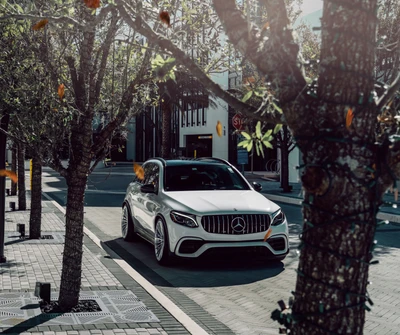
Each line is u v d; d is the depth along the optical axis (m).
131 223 11.71
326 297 2.54
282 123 2.86
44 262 9.05
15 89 6.30
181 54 2.92
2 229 8.98
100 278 7.93
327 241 2.54
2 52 6.57
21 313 6.04
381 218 16.44
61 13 4.70
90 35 5.94
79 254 6.32
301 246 2.62
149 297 6.89
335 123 2.54
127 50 6.69
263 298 7.43
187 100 31.22
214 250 8.85
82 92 6.14
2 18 3.46
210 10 5.51
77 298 6.34
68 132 6.50
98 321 5.83
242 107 2.91
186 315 6.08
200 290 7.81
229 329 6.10
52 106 6.10
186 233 8.91
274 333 5.99
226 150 44.19
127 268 8.55
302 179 2.54
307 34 14.74
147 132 58.03
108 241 11.91
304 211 2.63
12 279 7.80
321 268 2.55
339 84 2.54
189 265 9.44
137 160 60.81
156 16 4.29
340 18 2.56
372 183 2.54
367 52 2.58
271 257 9.16
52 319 5.85
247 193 9.98
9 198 19.73
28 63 6.61
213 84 2.90
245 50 2.77
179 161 10.88
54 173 39.06
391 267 9.55
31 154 6.23
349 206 2.52
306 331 2.59
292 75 2.63
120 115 6.21
